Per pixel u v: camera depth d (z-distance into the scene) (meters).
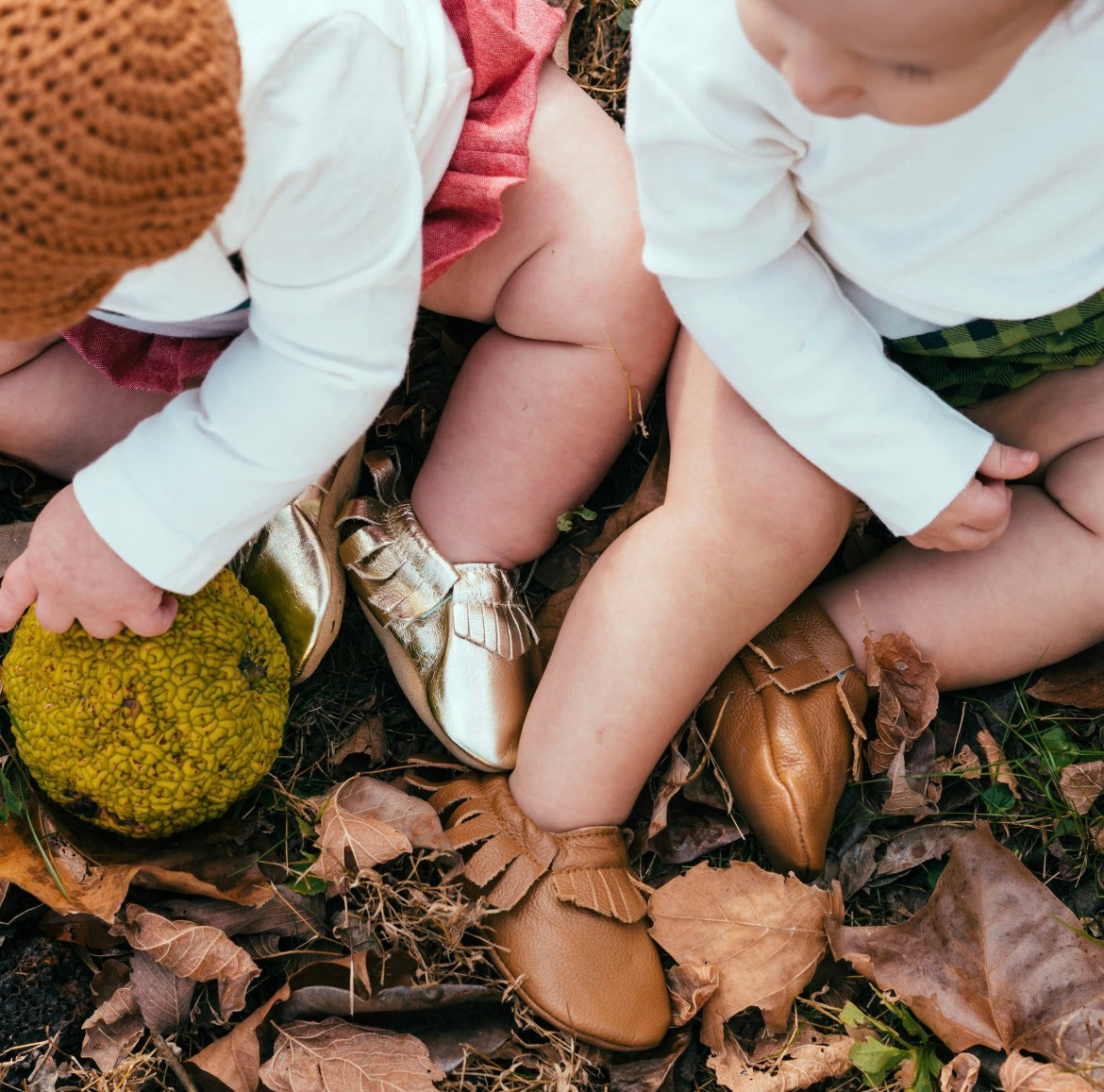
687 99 1.26
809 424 1.48
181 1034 1.59
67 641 1.50
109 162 0.88
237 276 1.30
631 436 1.98
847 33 0.92
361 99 1.22
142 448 1.38
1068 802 1.74
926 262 1.37
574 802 1.64
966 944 1.61
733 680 1.73
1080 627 1.66
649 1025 1.58
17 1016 1.57
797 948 1.63
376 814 1.67
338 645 1.89
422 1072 1.53
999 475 1.52
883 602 1.72
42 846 1.58
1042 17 0.95
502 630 1.74
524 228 1.64
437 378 2.00
